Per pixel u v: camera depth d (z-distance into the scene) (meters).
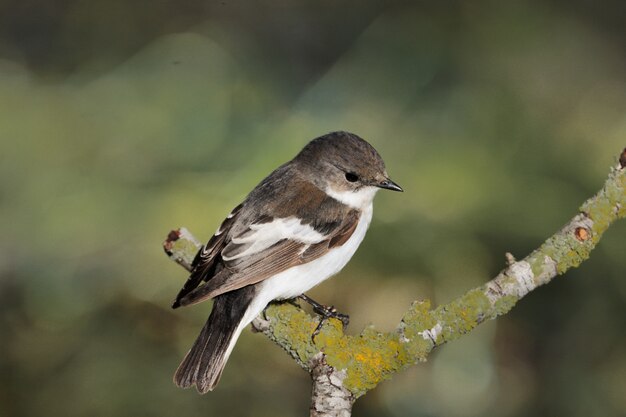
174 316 11.93
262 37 15.02
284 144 11.86
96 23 15.10
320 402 7.33
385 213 11.48
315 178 9.20
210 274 8.55
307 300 9.02
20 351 11.91
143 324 11.95
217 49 14.04
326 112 12.36
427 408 12.02
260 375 12.08
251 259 8.52
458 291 11.47
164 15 15.26
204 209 11.50
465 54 12.73
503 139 11.98
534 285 7.38
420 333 7.39
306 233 8.81
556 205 11.34
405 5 13.34
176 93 12.73
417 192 11.48
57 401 11.62
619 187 7.43
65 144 12.31
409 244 11.44
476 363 12.02
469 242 11.34
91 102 12.84
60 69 14.41
